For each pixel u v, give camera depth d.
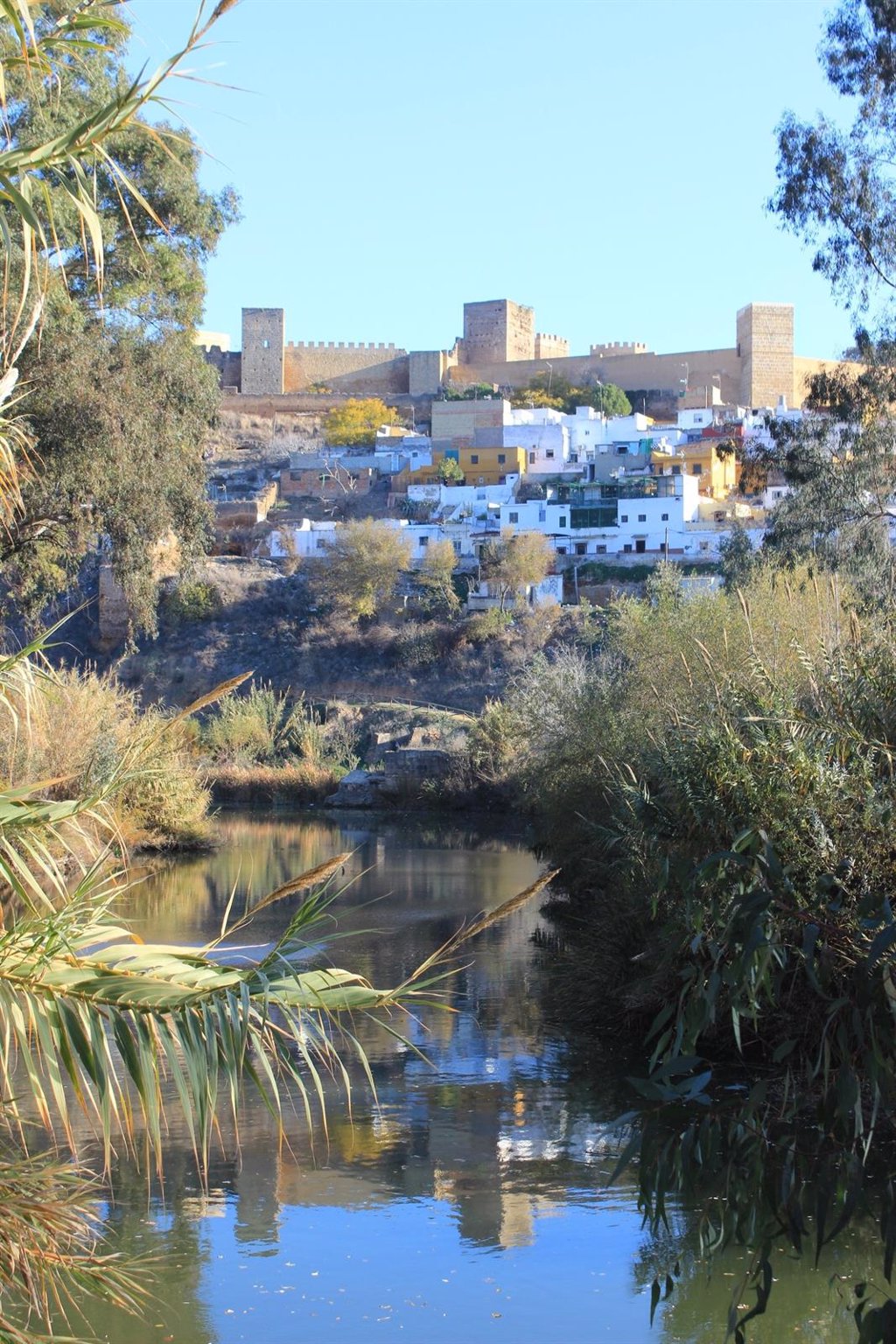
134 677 75.06
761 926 4.04
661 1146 4.16
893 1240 3.83
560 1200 10.37
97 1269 4.12
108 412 26.31
